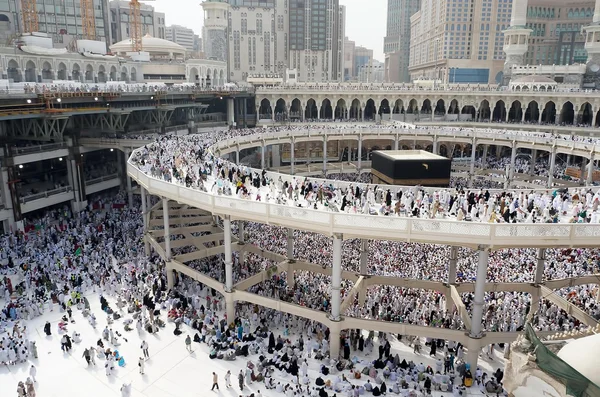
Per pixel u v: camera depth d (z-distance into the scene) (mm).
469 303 37531
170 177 40312
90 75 91625
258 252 42938
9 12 156625
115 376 30031
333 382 28375
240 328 34125
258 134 78125
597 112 109938
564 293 41688
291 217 30703
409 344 34062
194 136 71875
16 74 75500
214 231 48750
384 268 45500
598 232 26844
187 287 42000
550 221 29641
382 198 35844
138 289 40250
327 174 94062
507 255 49312
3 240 51156
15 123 65250
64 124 61250
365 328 31000
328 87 121938
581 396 12859
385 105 130125
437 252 50312
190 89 94000
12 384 29156
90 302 39188
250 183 40469
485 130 84750
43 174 72562
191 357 32156
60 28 168500
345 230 29203
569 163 103875
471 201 33375
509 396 14719
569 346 14031
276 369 30469
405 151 71062
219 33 199750
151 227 49844
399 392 27938
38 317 36938
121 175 72562
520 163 98875
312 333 35312
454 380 29453
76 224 57625
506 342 29578
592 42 144000
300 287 40719
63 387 28906
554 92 103750
